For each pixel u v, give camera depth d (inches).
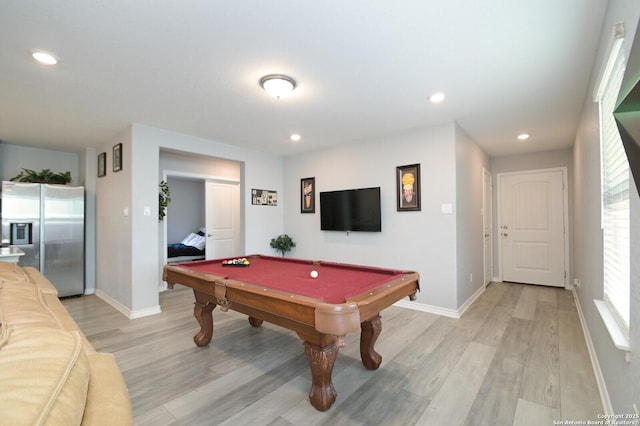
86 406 27.8
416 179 151.9
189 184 318.0
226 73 93.6
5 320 39.4
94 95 108.7
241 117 134.0
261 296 75.4
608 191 78.4
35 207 167.5
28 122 137.3
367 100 115.9
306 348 75.1
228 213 247.3
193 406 74.6
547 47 80.6
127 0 61.7
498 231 217.2
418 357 99.7
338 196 180.4
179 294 185.8
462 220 150.3
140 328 127.6
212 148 174.7
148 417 70.4
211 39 76.0
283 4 63.6
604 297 81.0
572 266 191.9
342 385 83.7
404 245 156.8
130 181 141.9
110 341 113.9
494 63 89.0
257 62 87.4
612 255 73.4
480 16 68.1
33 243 166.4
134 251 141.6
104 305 161.0
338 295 73.9
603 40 70.9
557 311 146.5
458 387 82.1
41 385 23.7
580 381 84.2
